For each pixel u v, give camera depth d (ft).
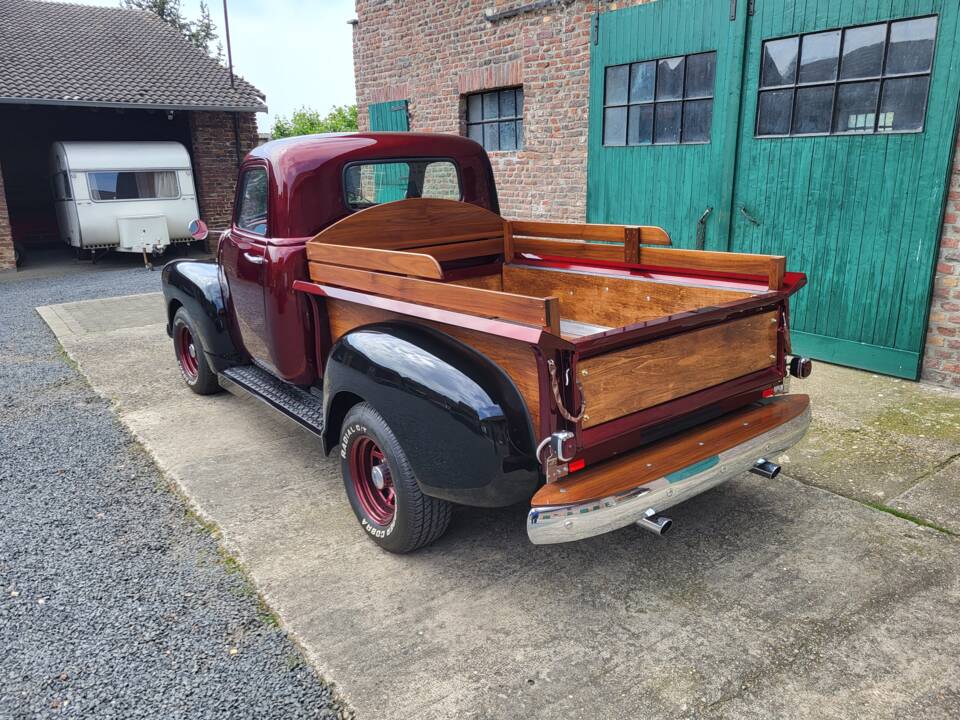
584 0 22.43
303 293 11.56
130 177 43.83
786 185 17.61
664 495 7.80
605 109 22.54
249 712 7.02
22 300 32.27
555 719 6.78
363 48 34.37
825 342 17.58
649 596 8.70
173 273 16.11
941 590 8.63
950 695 6.95
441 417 8.14
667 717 6.77
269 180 11.86
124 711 7.08
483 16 26.66
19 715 7.06
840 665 7.39
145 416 15.70
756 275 9.72
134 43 55.67
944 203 14.80
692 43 19.12
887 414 14.16
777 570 9.14
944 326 15.44
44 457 13.55
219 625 8.39
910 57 14.84
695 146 19.63
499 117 28.14
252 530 10.58
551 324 6.88
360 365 9.14
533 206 26.61
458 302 8.02
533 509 7.34
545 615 8.38
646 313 11.43
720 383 9.01
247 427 14.89
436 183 13.74
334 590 9.00
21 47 49.85
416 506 9.02
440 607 8.59
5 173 55.88
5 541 10.43
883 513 10.48
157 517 11.09
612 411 7.69
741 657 7.56
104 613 8.67
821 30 16.19
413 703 7.04
